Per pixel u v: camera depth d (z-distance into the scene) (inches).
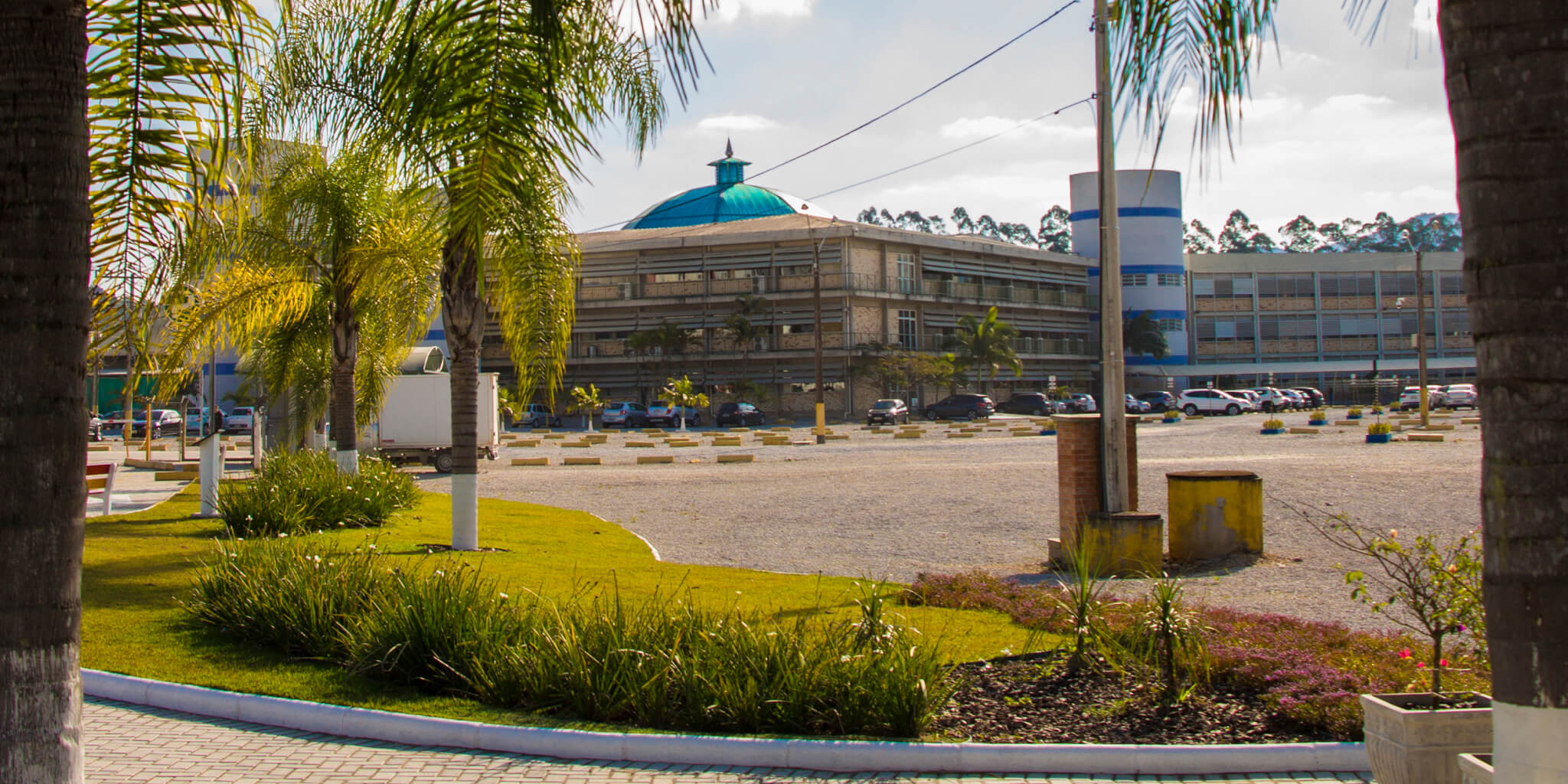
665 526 650.8
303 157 566.6
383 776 207.0
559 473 1131.9
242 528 528.4
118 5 176.1
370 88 184.9
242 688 257.8
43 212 120.5
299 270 605.6
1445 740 169.3
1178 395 2844.5
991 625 328.2
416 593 282.5
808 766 211.6
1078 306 3501.5
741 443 1702.8
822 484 913.5
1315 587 410.3
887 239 2827.3
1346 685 236.8
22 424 119.4
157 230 186.4
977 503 739.4
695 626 267.0
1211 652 266.7
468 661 260.8
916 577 452.8
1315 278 3922.2
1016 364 2913.4
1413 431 1566.2
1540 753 97.3
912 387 2829.7
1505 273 98.5
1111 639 267.3
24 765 119.0
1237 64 149.9
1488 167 99.4
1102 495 461.4
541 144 169.9
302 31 405.1
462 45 167.8
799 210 3737.7
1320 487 767.1
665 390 2596.0
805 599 372.5
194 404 2351.1
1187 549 481.4
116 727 238.5
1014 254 3262.8
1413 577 260.1
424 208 185.6
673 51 136.6
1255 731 222.8
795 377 2810.0
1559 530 96.7
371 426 1213.1
